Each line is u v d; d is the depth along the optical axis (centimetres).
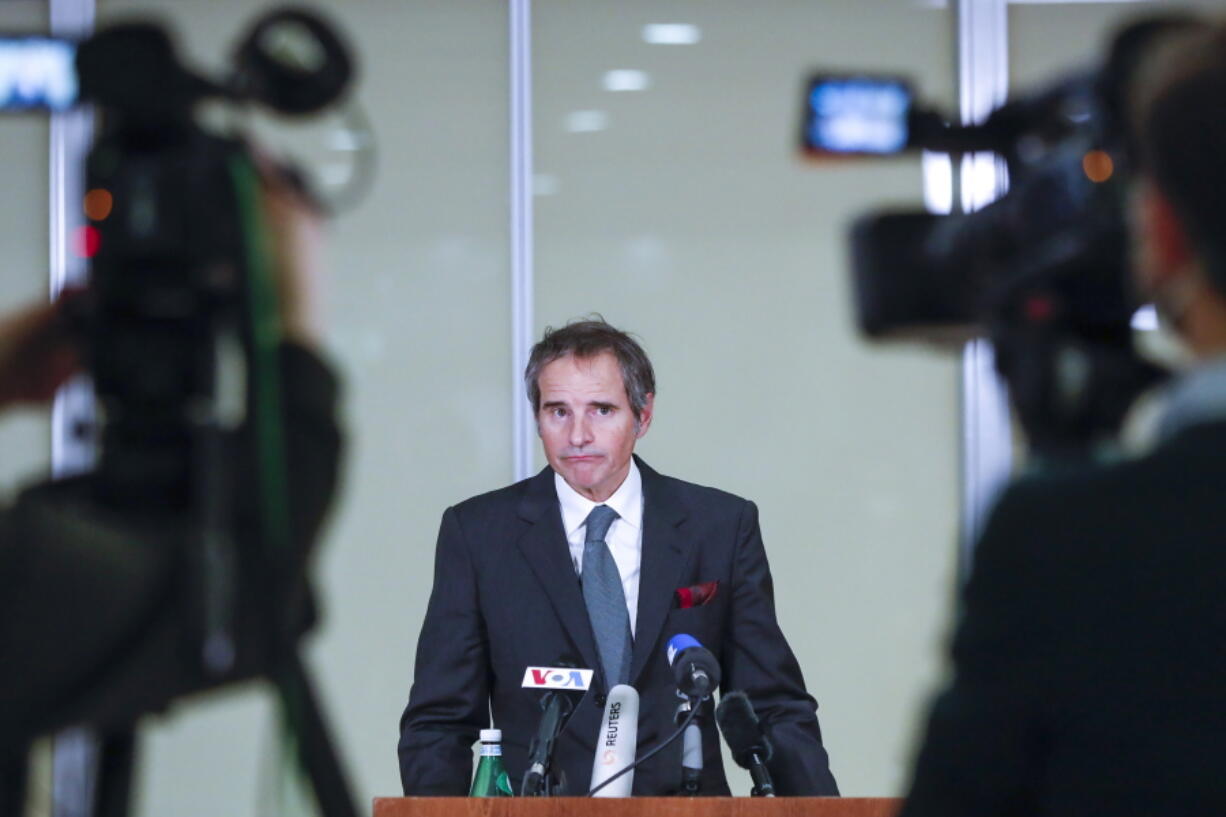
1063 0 759
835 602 751
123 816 145
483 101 766
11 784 142
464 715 396
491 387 759
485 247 762
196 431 151
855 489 755
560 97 768
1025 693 141
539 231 764
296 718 151
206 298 156
